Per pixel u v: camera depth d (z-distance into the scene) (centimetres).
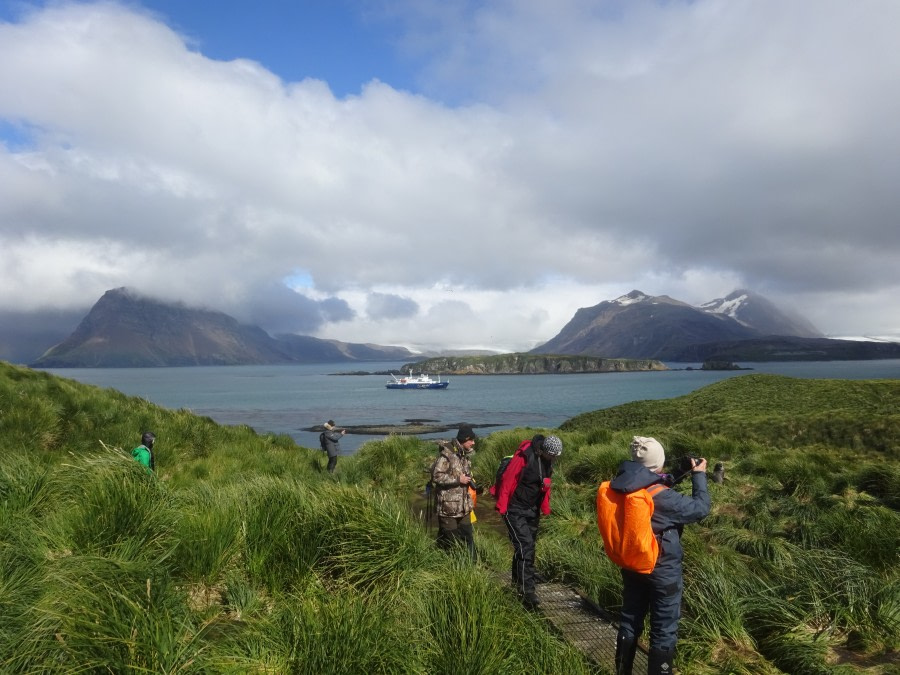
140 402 1875
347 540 546
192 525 522
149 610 353
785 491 1088
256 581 503
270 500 590
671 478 440
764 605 536
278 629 373
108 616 327
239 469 1290
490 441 1662
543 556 714
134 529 498
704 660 470
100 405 1531
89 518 500
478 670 348
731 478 1231
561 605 552
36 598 359
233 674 318
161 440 1427
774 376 4456
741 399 3925
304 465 1528
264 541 529
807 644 472
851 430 2041
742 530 864
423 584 454
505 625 409
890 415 2077
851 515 822
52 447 1211
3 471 614
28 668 298
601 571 629
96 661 294
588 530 873
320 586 480
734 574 629
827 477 1141
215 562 495
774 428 2333
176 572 478
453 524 664
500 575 618
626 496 407
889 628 495
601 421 4541
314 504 586
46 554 445
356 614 376
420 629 384
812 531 808
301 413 11556
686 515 408
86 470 644
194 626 381
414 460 1636
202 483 802
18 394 1356
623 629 419
